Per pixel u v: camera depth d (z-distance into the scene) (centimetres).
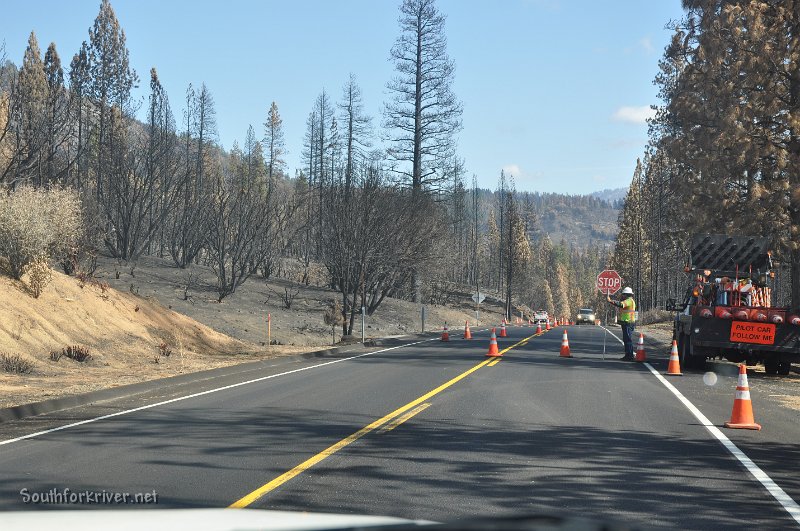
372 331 4350
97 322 2480
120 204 4912
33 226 2339
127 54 6138
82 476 870
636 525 698
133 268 4278
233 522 313
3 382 1691
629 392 1677
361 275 3744
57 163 3594
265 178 10200
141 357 2362
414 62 6450
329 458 971
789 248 3080
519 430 1181
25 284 2347
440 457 980
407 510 732
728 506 772
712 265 2331
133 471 895
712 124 3456
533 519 195
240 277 4359
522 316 10075
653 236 7656
